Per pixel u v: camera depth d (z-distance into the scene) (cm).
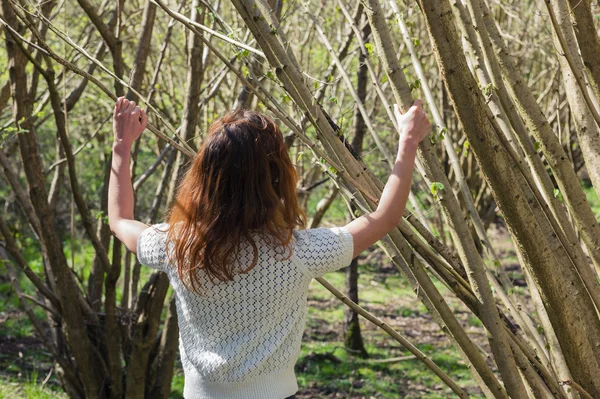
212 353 175
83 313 464
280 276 170
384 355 829
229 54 663
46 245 438
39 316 885
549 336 248
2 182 1084
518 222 213
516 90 242
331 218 1324
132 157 470
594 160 265
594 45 261
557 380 240
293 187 176
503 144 218
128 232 189
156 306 445
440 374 229
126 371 467
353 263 827
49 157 1138
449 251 229
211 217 169
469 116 208
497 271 261
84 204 414
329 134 212
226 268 168
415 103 176
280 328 173
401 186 172
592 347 237
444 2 204
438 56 207
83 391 480
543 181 246
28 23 253
